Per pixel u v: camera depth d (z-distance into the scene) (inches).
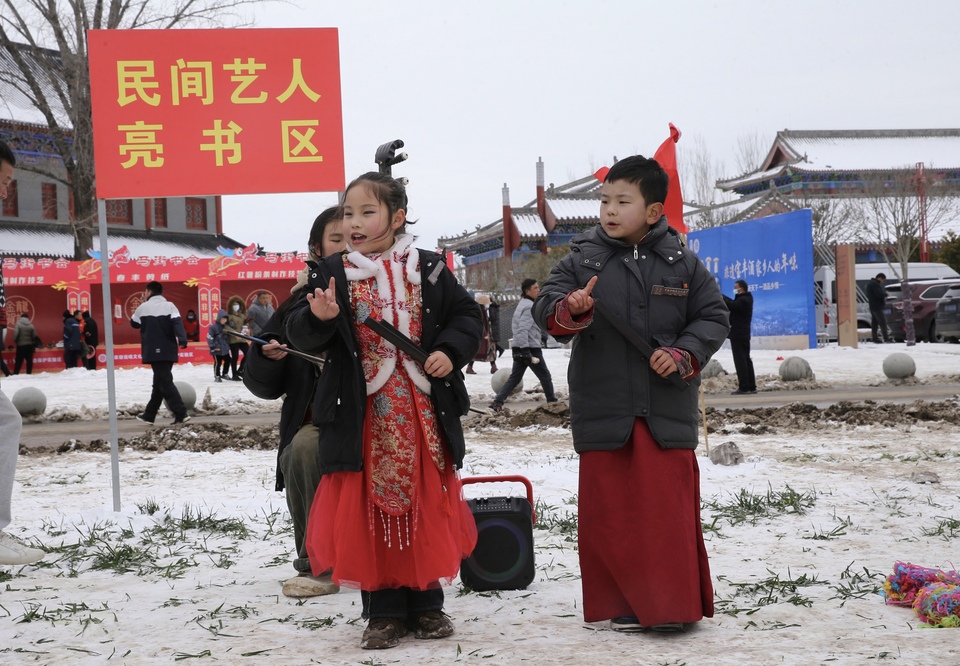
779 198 1897.1
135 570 206.7
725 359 1021.8
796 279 1128.2
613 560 153.3
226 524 251.4
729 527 237.5
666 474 153.6
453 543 150.9
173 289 1337.4
